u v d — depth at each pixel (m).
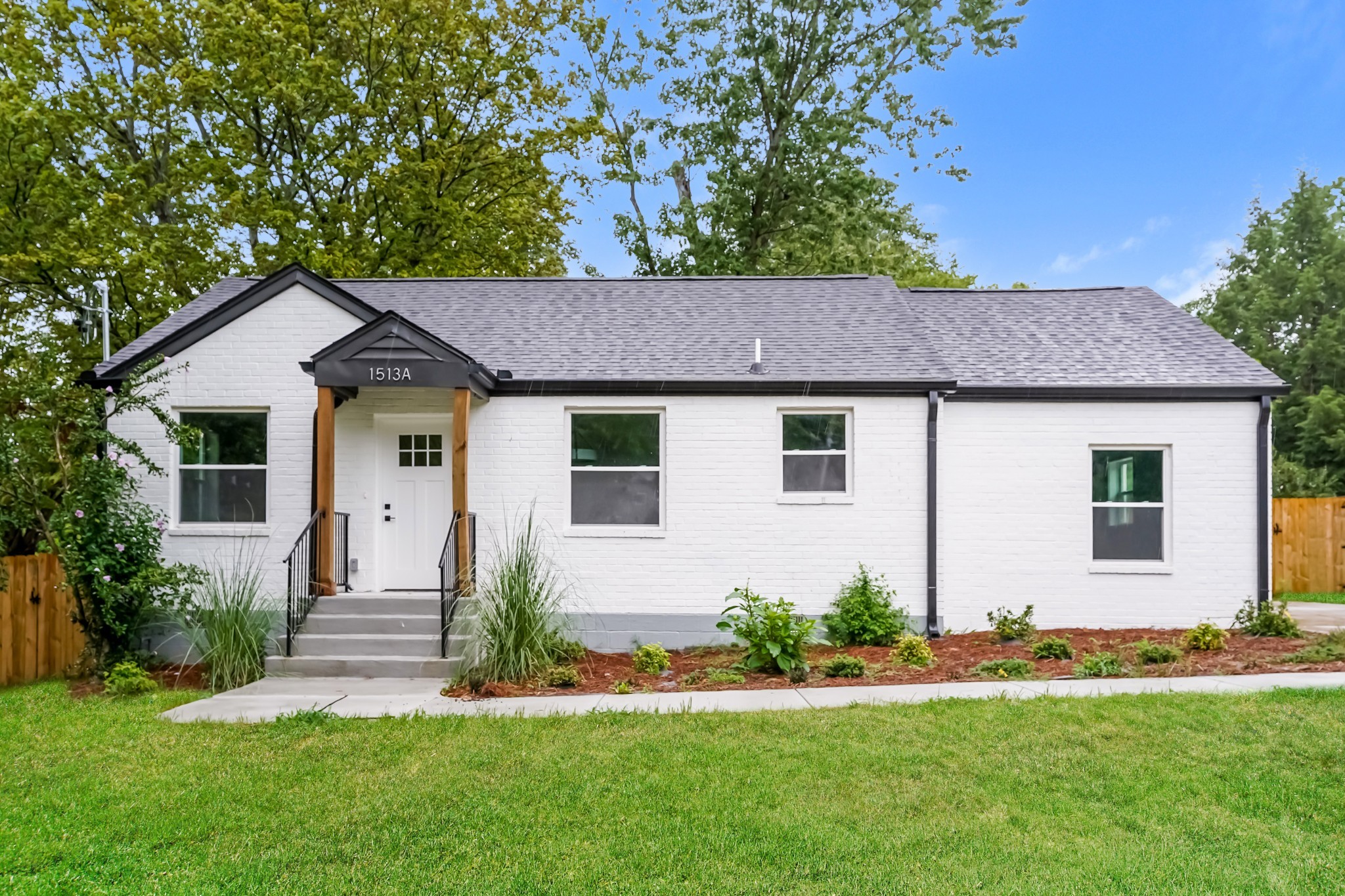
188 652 9.15
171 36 18.67
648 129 24.67
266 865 4.12
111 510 9.13
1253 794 4.82
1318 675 7.51
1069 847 4.21
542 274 26.02
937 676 8.05
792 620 9.10
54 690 8.41
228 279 13.33
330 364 9.66
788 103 23.61
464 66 21.00
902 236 35.50
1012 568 10.95
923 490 10.66
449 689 8.03
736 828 4.47
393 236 20.78
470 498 10.63
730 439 10.71
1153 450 11.09
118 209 17.48
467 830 4.51
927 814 4.64
